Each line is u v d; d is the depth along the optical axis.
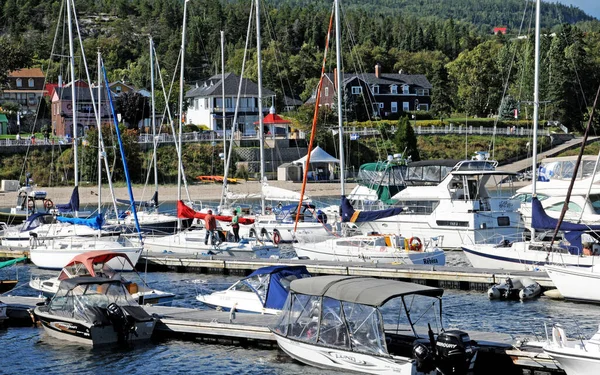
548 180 46.75
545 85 117.50
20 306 26.58
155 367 21.33
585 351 18.19
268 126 105.94
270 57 142.00
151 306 26.62
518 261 32.75
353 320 19.48
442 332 19.14
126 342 23.34
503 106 119.00
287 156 98.94
